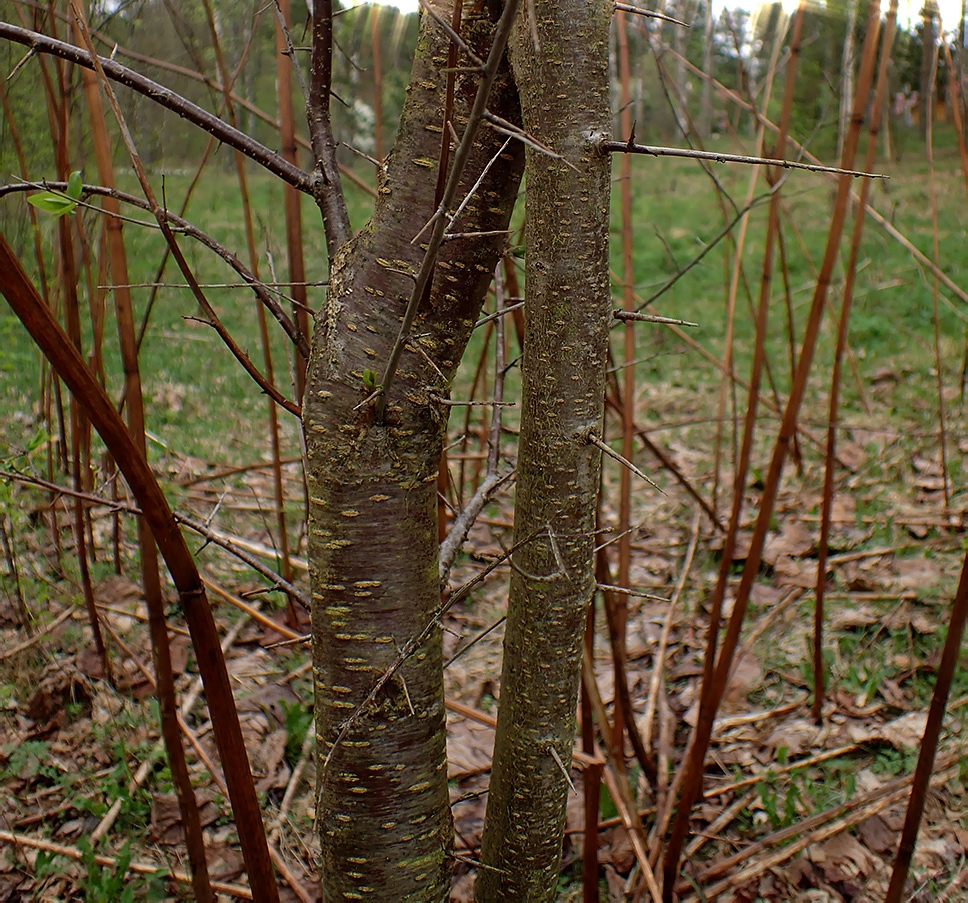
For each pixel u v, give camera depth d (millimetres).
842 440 4250
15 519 2951
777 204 1815
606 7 967
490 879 1378
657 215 9273
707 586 3125
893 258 6965
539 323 1072
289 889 1948
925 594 2865
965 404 4496
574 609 1187
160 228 1021
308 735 2434
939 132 10039
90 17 1926
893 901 1562
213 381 4863
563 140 985
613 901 1924
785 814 2055
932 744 1415
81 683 2539
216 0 2400
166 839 2090
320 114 1140
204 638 985
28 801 2189
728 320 3121
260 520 3486
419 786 1207
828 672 2600
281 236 6449
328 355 1073
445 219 866
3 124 2625
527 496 1148
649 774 2172
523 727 1245
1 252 749
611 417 4680
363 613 1128
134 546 3275
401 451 1088
